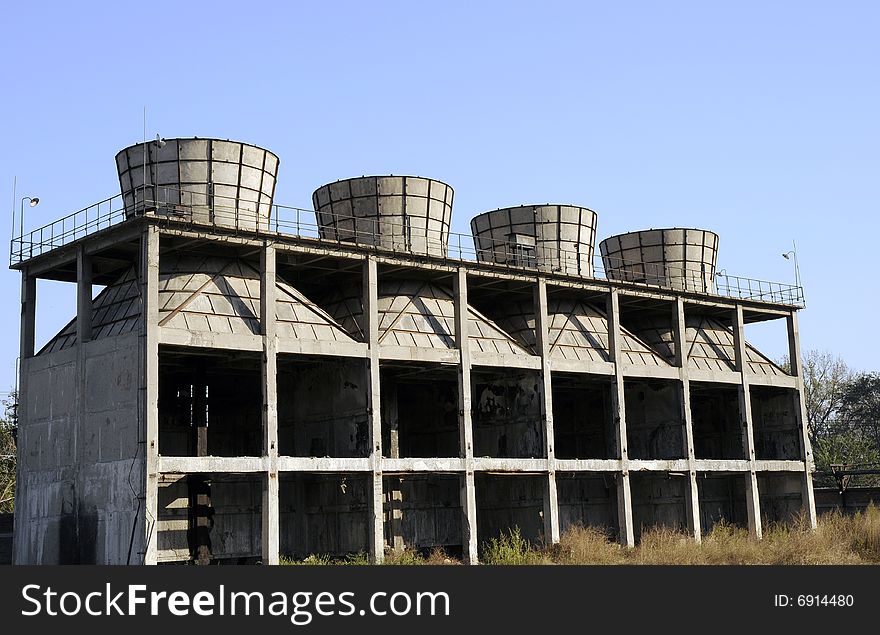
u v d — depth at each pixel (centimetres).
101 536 3759
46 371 4228
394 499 4669
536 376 4875
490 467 4538
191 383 4472
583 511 5466
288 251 4144
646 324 5903
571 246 5512
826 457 8800
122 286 4203
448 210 5041
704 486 5997
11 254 4406
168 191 4172
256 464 3850
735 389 6066
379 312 4619
